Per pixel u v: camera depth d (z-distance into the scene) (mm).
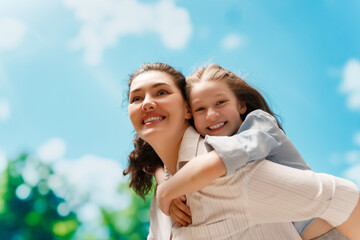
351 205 1088
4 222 12508
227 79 1617
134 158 1824
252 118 1377
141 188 1837
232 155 1100
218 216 1217
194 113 1566
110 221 11531
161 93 1444
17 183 12945
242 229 1186
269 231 1210
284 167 1153
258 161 1161
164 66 1578
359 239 1112
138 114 1415
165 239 1479
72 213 13266
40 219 12734
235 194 1163
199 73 1637
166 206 1265
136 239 11266
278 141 1334
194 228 1261
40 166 13461
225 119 1540
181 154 1374
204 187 1236
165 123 1393
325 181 1107
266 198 1115
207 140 1148
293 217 1115
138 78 1488
